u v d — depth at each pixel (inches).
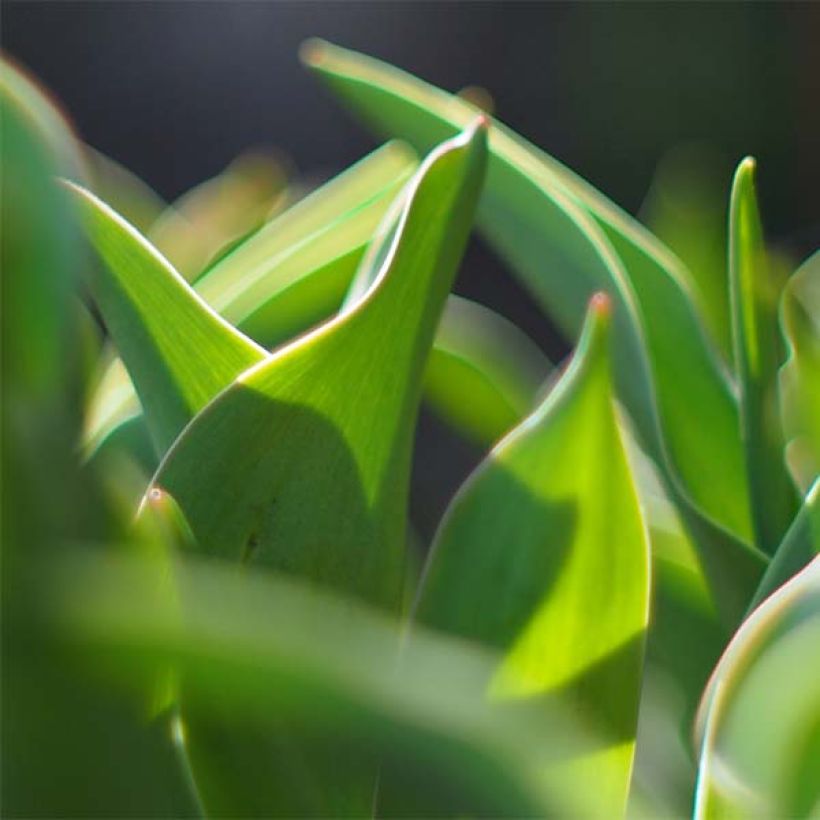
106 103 235.3
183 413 22.2
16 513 17.1
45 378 17.3
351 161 235.3
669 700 26.7
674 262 29.2
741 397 25.8
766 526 25.8
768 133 222.2
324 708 17.0
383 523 21.1
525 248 28.1
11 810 17.6
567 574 21.9
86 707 17.5
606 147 232.4
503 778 17.0
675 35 227.6
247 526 20.8
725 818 19.6
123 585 17.1
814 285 31.0
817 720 19.4
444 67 240.1
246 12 235.3
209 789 20.5
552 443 22.0
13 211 17.2
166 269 22.1
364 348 20.8
